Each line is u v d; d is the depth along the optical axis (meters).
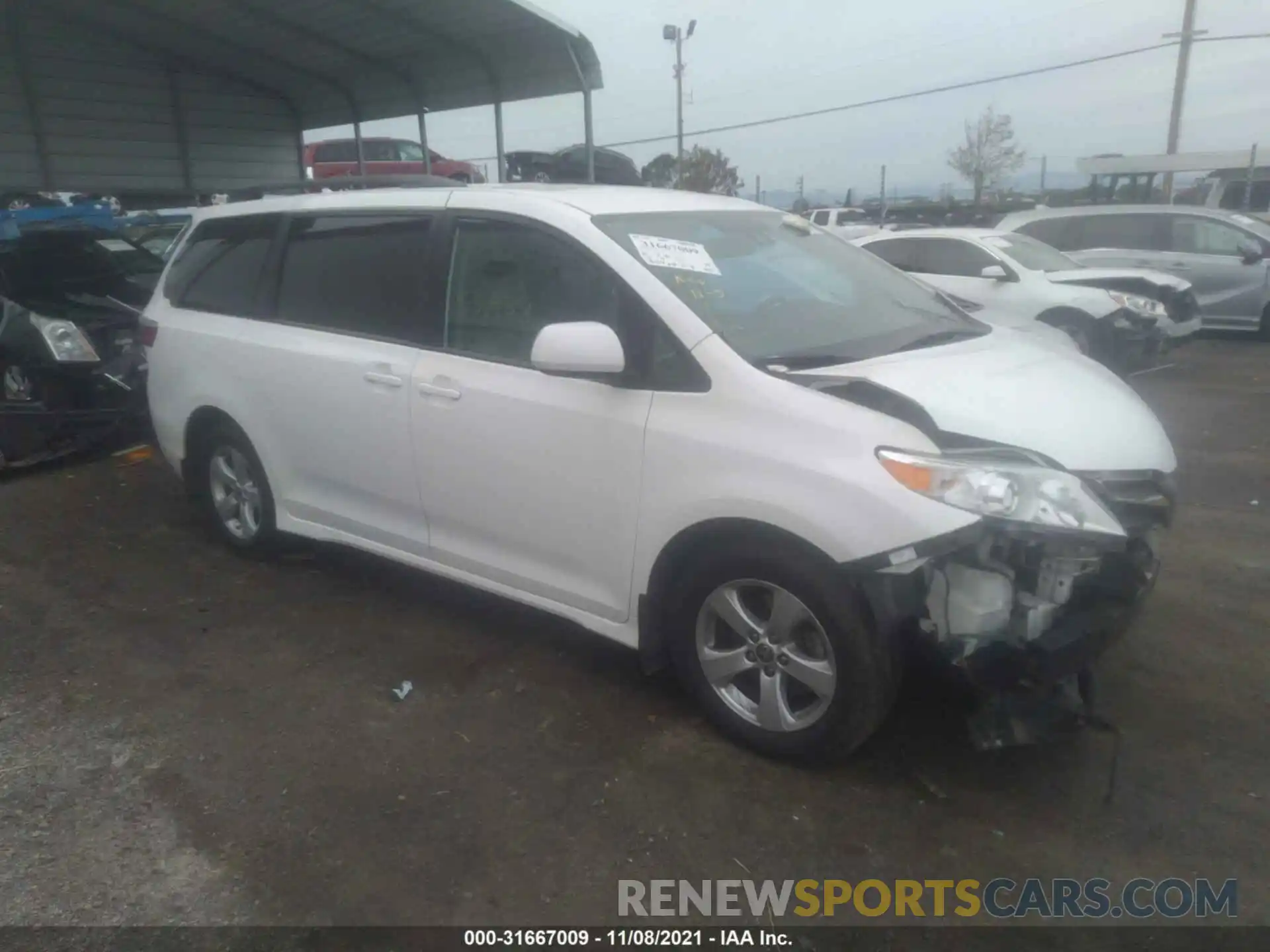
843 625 3.09
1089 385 3.73
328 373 4.50
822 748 3.27
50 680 4.07
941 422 3.27
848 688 3.14
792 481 3.12
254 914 2.77
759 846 3.04
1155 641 4.30
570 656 4.24
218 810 3.22
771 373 3.30
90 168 12.91
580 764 3.45
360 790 3.32
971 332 4.18
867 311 4.07
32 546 5.60
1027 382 3.59
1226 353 12.62
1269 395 9.70
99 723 3.74
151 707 3.86
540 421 3.73
